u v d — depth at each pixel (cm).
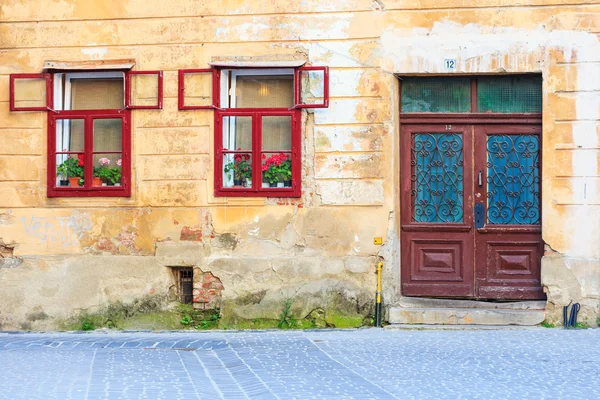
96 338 1304
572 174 1305
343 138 1350
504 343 1174
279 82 1386
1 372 1017
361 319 1340
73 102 1439
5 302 1422
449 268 1371
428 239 1376
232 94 1393
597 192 1299
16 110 1422
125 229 1402
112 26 1409
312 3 1359
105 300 1402
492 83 1363
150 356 1127
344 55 1351
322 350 1147
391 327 1313
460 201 1372
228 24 1380
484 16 1323
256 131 1373
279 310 1360
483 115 1360
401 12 1339
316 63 1359
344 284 1345
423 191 1380
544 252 1319
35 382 955
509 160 1361
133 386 930
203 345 1209
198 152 1385
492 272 1361
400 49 1338
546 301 1334
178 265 1386
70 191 1414
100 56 1409
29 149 1425
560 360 1057
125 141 1402
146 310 1395
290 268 1358
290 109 1365
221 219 1378
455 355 1098
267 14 1370
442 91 1373
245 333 1319
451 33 1330
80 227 1412
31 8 1425
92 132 1415
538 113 1349
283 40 1366
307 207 1358
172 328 1386
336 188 1351
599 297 1295
